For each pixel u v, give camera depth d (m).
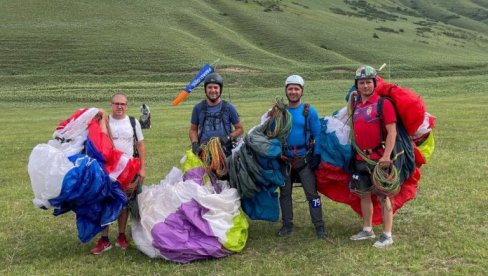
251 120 19.27
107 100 38.91
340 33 86.69
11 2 78.06
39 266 5.16
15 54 58.09
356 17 122.44
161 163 10.75
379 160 4.91
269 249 5.35
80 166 4.88
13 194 8.30
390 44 83.06
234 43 70.88
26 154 12.89
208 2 96.69
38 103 37.91
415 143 5.57
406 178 5.15
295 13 98.88
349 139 5.29
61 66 55.53
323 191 5.77
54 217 6.87
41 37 63.62
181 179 5.69
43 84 48.00
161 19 78.56
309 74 53.22
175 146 13.23
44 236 6.15
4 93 41.84
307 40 79.06
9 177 9.99
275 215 5.62
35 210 7.25
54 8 77.00
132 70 54.78
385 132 4.96
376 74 4.96
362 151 5.07
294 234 5.79
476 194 6.85
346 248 5.20
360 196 5.32
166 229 5.05
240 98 38.16
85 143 5.19
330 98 33.91
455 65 62.19
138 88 43.97
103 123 5.39
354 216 6.39
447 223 5.79
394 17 137.62
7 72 53.56
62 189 4.79
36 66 55.41
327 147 5.41
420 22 135.62
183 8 87.12
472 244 5.05
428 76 56.56
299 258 5.03
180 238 5.01
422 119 4.95
